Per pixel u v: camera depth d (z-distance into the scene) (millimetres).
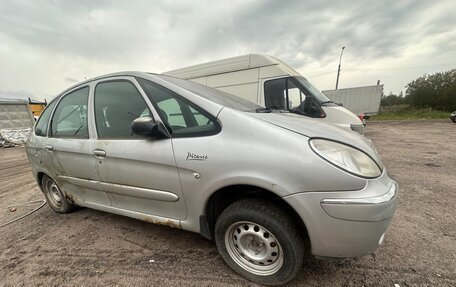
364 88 18594
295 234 1607
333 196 1438
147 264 2078
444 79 25688
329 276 1837
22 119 12922
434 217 2729
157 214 2121
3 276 2043
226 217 1787
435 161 5383
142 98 2090
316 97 5219
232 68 5992
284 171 1504
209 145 1715
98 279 1928
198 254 2182
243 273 1836
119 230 2693
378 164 1717
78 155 2461
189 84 2338
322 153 1504
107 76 2408
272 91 5480
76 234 2662
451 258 2006
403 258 2021
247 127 1653
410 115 23297
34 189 4551
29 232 2791
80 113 2531
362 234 1446
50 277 1989
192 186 1808
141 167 2012
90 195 2621
